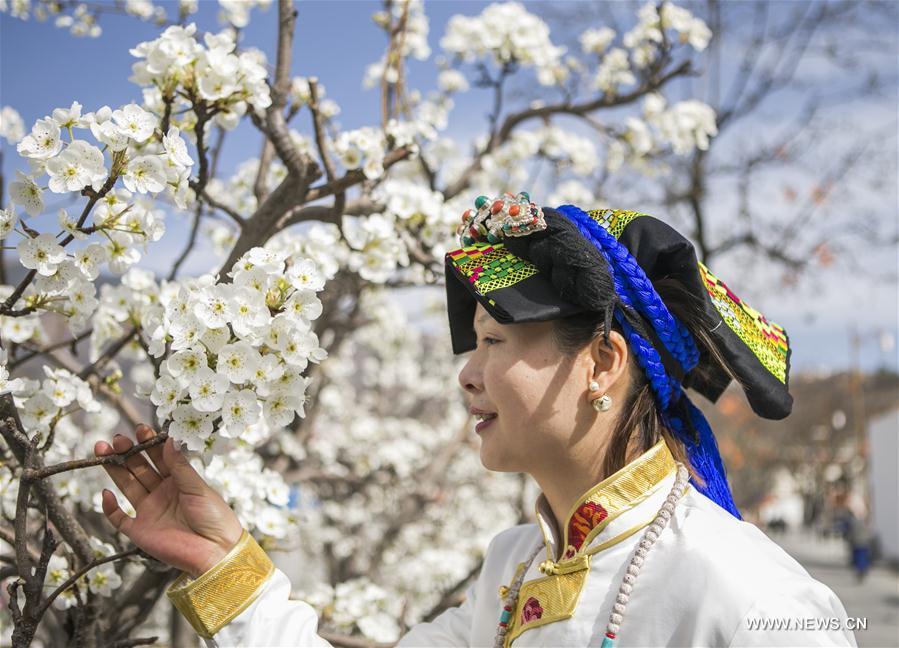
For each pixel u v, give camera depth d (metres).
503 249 1.35
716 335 1.31
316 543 6.09
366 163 2.21
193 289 1.32
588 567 1.24
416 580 5.28
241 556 1.31
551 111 3.61
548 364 1.27
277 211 2.07
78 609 1.73
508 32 3.42
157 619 4.62
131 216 1.52
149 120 1.38
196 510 1.32
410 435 6.48
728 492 1.46
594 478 1.31
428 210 2.48
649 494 1.27
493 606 1.54
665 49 3.65
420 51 3.56
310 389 4.06
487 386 1.30
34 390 1.70
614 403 1.30
